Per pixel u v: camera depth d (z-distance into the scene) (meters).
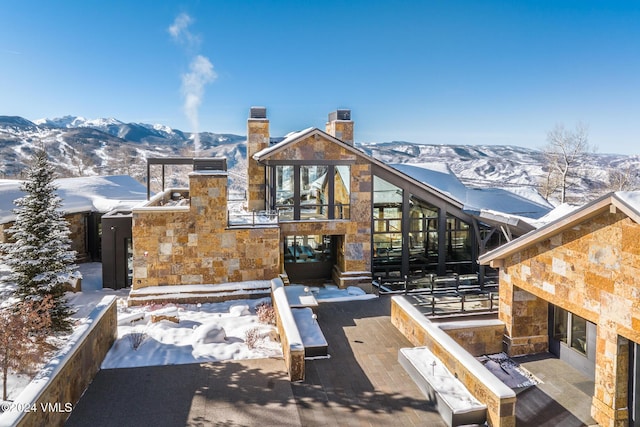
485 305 15.73
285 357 11.69
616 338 9.55
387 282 19.78
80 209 24.08
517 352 13.34
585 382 11.71
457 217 21.52
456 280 19.53
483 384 9.05
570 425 9.91
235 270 17.64
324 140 19.42
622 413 9.64
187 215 17.22
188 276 17.36
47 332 12.33
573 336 12.68
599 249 9.96
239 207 25.97
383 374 11.12
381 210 20.70
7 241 20.27
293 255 21.11
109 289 19.28
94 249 25.00
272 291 15.56
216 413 9.26
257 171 24.02
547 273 11.67
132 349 12.25
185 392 10.09
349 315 15.80
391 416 9.26
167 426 8.76
